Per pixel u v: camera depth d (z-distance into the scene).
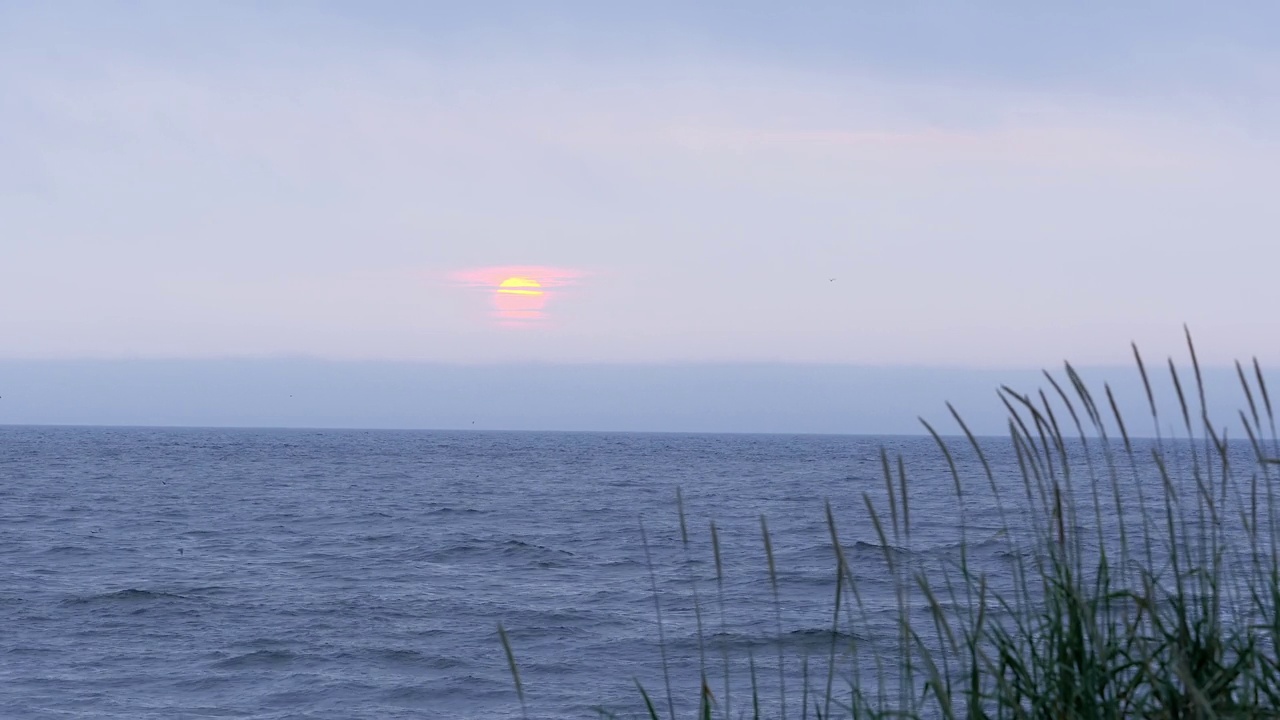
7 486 70.19
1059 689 3.98
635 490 71.31
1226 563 4.46
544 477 92.75
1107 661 4.04
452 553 32.88
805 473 100.56
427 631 19.88
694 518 45.88
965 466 102.81
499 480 87.06
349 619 21.12
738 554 30.86
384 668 17.00
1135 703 3.93
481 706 14.68
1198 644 4.00
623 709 14.02
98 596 23.67
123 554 32.69
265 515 49.00
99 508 52.22
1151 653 4.03
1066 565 4.07
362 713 14.47
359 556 32.25
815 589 22.77
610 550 33.34
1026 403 4.14
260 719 14.16
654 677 15.74
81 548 34.25
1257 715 3.93
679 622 19.73
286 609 22.28
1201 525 4.22
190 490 68.81
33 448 171.38
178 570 28.78
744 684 14.28
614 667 16.61
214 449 184.38
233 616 21.50
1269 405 4.18
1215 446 4.18
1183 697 3.84
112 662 17.42
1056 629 4.07
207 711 14.57
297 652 18.11
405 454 166.00
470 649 18.23
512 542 35.41
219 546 35.22
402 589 25.14
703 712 4.27
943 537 31.45
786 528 39.78
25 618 21.16
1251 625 4.26
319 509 52.94
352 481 83.44
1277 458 4.20
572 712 14.10
